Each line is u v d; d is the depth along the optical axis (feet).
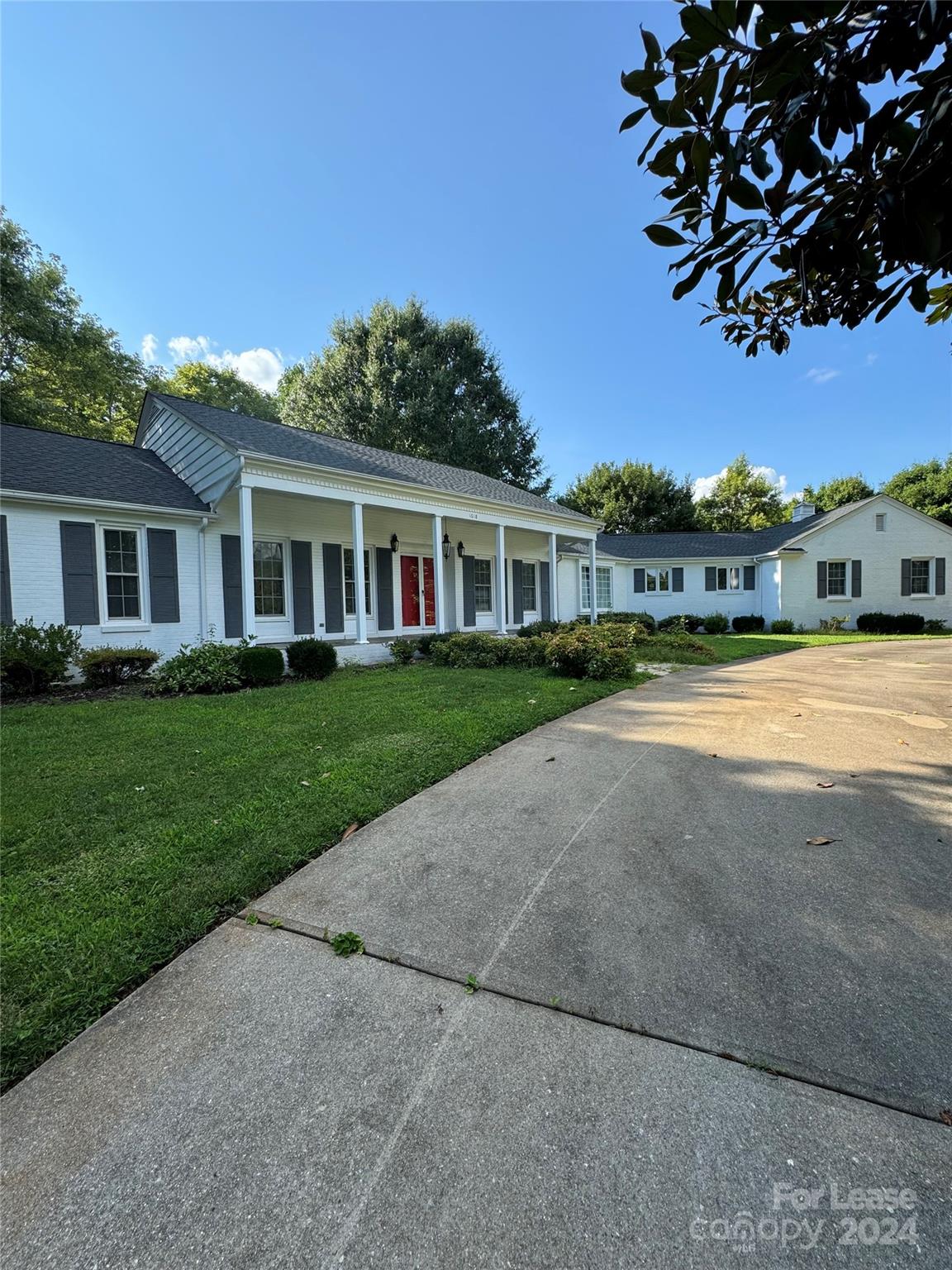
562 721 19.35
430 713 19.74
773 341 8.94
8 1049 5.56
